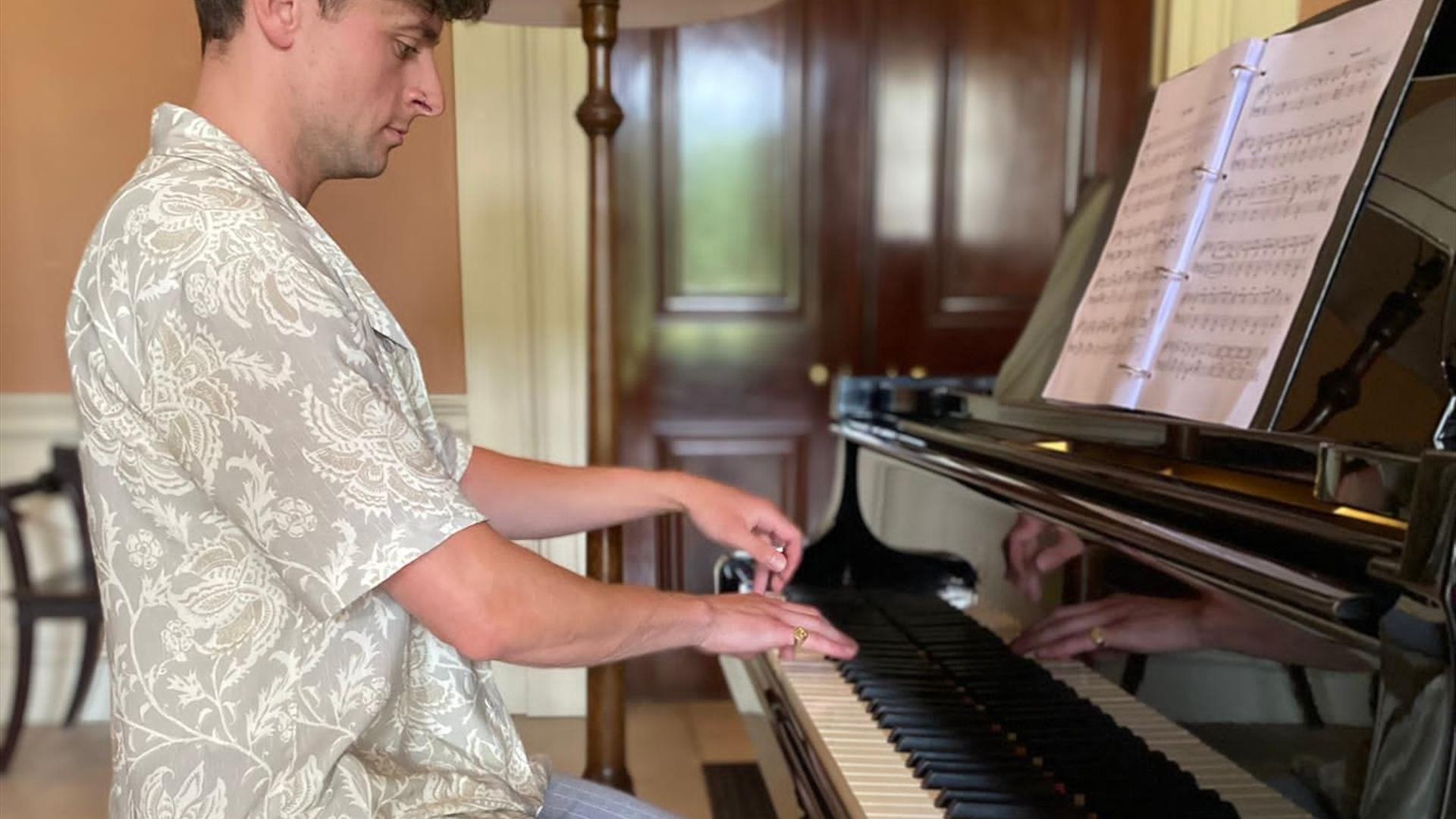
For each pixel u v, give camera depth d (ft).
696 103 9.21
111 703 2.91
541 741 8.71
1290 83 3.59
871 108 9.37
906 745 3.59
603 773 6.38
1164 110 4.41
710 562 9.66
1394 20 3.22
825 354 9.66
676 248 9.41
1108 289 4.35
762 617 3.28
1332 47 3.45
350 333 2.66
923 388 6.49
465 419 8.87
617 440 5.98
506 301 8.73
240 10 2.83
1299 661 2.39
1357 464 2.59
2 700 9.24
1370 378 2.98
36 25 8.41
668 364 9.56
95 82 8.52
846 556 5.77
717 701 9.93
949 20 9.30
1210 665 2.73
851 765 3.46
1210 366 3.49
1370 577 2.34
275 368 2.54
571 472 4.32
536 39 8.54
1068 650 3.44
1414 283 3.01
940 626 4.56
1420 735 1.95
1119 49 9.36
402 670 3.05
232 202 2.66
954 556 4.43
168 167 2.76
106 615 2.87
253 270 2.56
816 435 9.71
